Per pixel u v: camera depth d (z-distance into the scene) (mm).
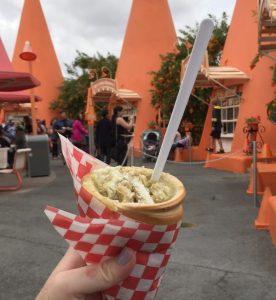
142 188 1032
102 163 1259
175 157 14914
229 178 9734
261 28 6492
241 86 12398
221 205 6633
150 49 19719
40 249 4512
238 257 4141
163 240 994
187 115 16641
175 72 16516
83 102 29781
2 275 3770
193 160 14930
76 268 1076
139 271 1021
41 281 3625
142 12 20078
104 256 993
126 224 946
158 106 17875
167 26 20188
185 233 5000
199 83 13562
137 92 19406
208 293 3324
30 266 3992
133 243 982
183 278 3625
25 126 16516
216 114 13039
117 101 20078
